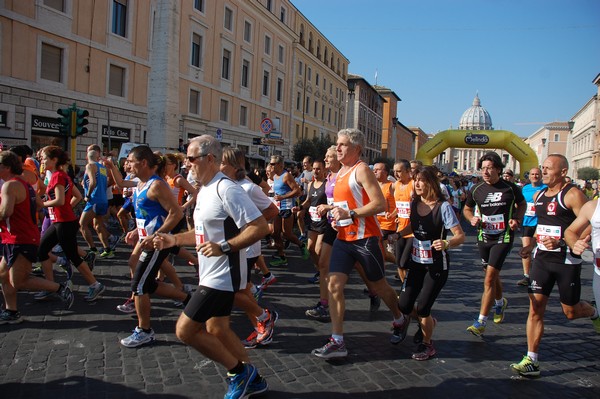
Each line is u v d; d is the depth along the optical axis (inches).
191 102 1128.8
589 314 167.3
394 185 287.4
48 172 316.5
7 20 679.1
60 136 780.0
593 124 2861.7
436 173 168.6
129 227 428.8
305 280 294.0
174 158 279.9
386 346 185.3
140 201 168.9
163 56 637.3
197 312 120.3
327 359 168.4
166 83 637.9
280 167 335.3
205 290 121.1
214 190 121.0
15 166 185.8
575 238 145.6
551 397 146.1
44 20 732.7
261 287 244.4
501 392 148.2
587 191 973.8
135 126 927.7
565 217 158.6
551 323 227.6
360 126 2618.1
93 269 289.1
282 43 1561.3
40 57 733.3
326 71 2021.4
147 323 173.5
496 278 201.5
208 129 1184.2
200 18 1119.0
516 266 392.2
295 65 1660.9
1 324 187.5
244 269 125.4
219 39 1205.1
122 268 295.9
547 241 150.6
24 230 187.0
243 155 187.3
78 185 530.9
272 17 1451.8
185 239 127.7
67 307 210.7
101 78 847.7
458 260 413.4
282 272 315.0
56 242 215.0
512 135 983.0
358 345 185.2
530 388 151.9
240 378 130.0
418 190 168.2
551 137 3946.9
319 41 1937.7
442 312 240.4
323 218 258.5
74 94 793.6
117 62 878.4
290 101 1644.9
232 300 125.1
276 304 238.1
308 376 153.9
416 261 169.6
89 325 191.3
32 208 190.2
